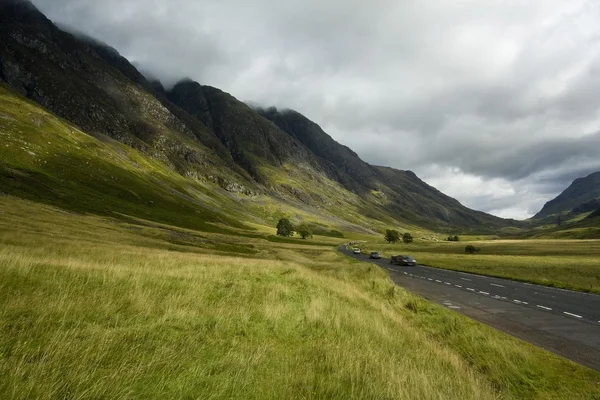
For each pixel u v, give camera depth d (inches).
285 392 236.2
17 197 2797.7
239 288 594.9
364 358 326.3
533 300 855.1
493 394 304.2
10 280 365.7
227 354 284.2
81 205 3740.2
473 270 1700.3
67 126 7337.6
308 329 434.3
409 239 6461.6
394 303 762.8
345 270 1390.3
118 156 7741.1
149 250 1339.8
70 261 585.0
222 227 5757.9
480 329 546.6
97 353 235.3
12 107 6486.2
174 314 373.4
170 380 222.1
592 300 856.3
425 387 263.9
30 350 220.2
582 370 381.1
